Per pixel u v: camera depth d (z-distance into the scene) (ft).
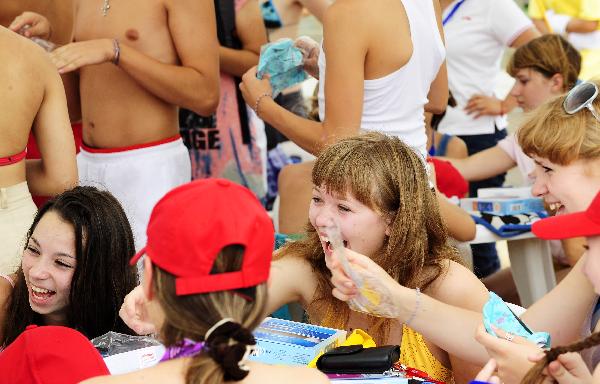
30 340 7.56
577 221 7.25
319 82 13.50
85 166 15.52
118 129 15.24
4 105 12.46
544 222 7.51
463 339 8.77
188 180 15.99
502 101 20.20
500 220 16.01
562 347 7.02
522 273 16.94
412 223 9.67
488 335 8.09
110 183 15.23
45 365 7.40
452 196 16.75
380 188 9.52
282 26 19.74
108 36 14.90
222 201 6.22
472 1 19.80
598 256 7.26
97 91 15.26
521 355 7.88
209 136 17.88
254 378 6.47
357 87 12.44
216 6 17.78
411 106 13.17
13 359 7.51
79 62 13.89
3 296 11.20
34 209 13.05
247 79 14.25
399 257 9.72
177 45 14.99
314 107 16.17
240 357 6.00
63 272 10.48
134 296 9.27
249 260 6.19
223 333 5.98
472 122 20.33
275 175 20.10
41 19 15.87
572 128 8.79
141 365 8.77
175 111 15.72
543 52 17.88
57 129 13.32
